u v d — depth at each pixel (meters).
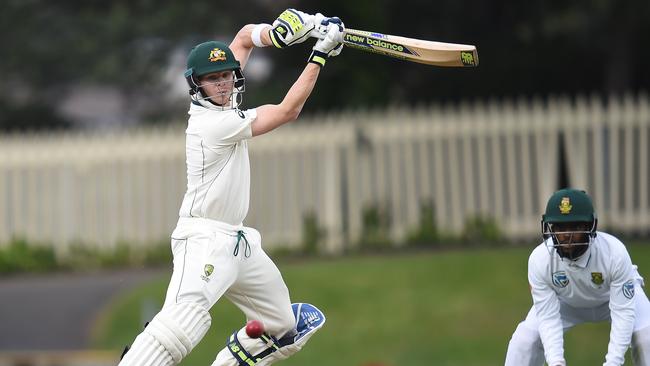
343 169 50.75
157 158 50.56
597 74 65.75
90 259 50.25
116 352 38.44
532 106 65.81
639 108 50.66
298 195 50.56
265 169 50.53
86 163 50.69
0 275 49.72
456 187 50.53
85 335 40.50
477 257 46.03
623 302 21.78
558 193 21.73
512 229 50.59
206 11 66.00
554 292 22.33
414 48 21.31
